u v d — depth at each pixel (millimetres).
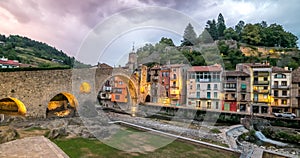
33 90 20531
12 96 19312
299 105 30703
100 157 8766
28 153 7262
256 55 51875
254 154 11469
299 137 19812
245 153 10930
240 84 33531
